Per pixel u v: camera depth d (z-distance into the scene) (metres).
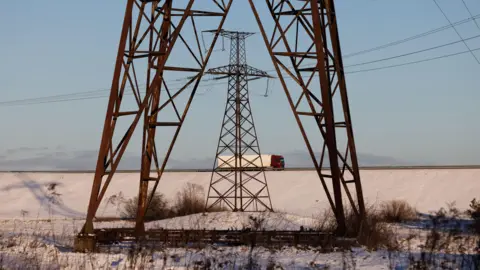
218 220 38.28
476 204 39.66
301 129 22.89
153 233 22.66
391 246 19.77
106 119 21.23
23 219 53.16
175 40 22.17
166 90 24.22
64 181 81.44
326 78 22.66
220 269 15.02
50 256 17.44
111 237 22.78
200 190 73.62
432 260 15.36
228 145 59.56
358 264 16.22
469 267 14.31
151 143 24.14
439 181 74.62
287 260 17.25
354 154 22.95
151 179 23.89
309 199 72.44
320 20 23.77
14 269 14.79
